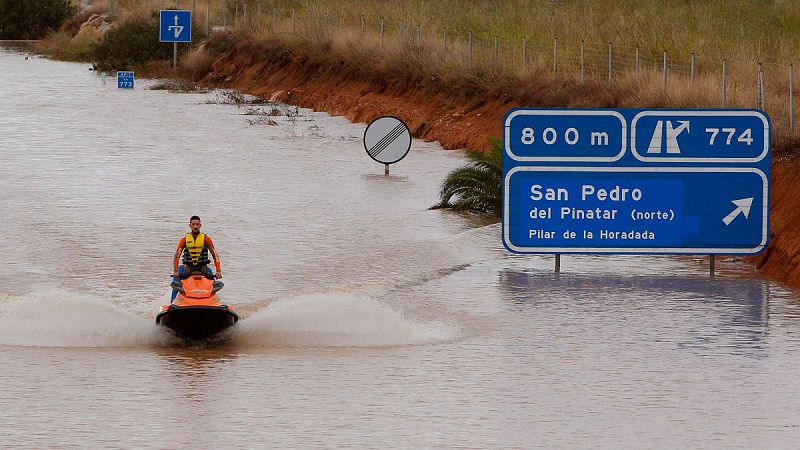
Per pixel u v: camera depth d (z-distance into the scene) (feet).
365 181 226.38
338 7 436.35
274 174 233.76
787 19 320.91
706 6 350.02
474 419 91.20
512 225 154.51
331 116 340.59
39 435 85.97
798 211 157.69
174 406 94.02
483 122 274.57
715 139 152.87
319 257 158.40
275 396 97.35
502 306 133.39
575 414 92.73
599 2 372.38
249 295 137.18
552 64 289.74
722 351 113.29
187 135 292.40
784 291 142.51
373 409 93.66
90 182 217.56
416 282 146.00
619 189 153.48
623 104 238.07
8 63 518.37
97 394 97.35
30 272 145.79
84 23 603.26
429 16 390.01
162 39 477.77
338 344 116.26
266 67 415.03
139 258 154.61
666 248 153.99
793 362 109.29
